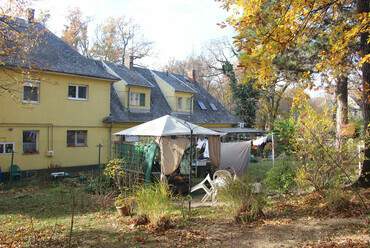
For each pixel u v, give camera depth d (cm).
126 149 1333
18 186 1430
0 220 813
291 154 967
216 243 589
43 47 1883
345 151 929
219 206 909
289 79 1484
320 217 731
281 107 4625
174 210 848
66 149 1888
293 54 1377
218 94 5094
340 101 1595
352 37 773
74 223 757
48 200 1071
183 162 1424
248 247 567
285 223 698
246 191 745
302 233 628
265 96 3909
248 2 712
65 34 3728
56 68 1784
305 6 708
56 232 679
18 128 1670
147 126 1334
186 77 3622
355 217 709
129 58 2875
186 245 581
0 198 1123
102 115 2080
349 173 998
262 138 2803
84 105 1978
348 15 1167
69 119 1898
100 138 2067
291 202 893
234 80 3900
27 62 1441
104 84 2094
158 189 748
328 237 598
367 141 901
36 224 761
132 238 622
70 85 1925
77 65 1967
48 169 1659
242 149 1761
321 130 940
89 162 1998
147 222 716
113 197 1080
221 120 3247
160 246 577
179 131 1273
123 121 2159
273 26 671
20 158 1678
